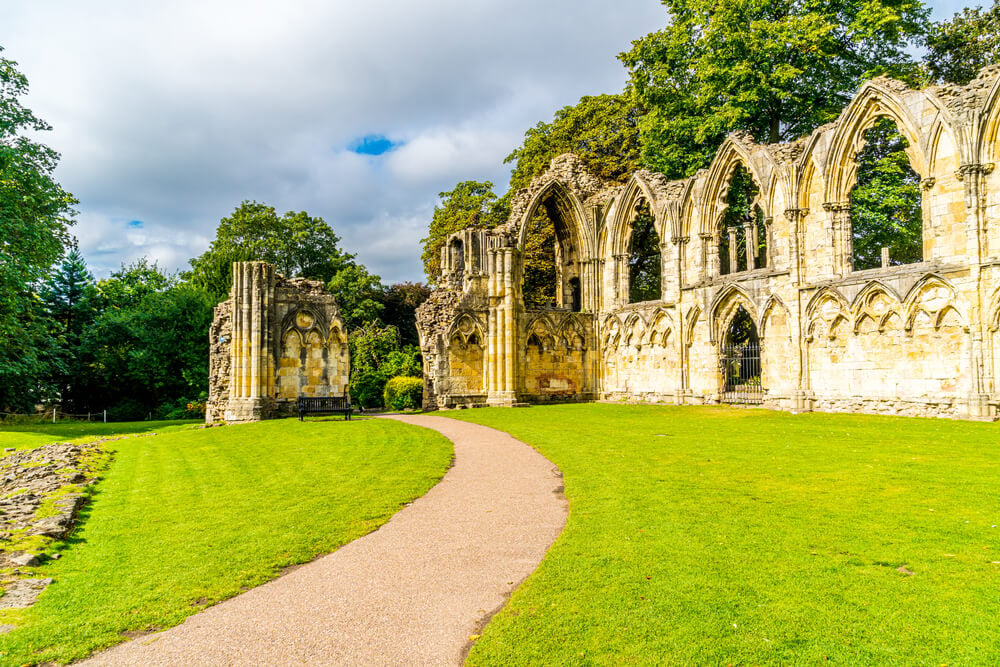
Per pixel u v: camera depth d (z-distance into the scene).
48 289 50.75
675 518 9.73
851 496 10.88
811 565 7.59
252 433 23.33
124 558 8.77
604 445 17.88
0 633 6.40
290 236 67.81
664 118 43.03
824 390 28.83
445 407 37.16
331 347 32.75
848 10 38.00
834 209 28.70
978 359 23.73
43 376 46.28
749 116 39.12
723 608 6.52
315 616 6.75
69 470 15.19
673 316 36.19
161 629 6.53
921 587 6.88
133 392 51.94
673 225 36.38
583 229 41.94
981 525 8.99
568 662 5.61
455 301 38.41
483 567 8.17
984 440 17.61
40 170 33.69
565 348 41.19
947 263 24.86
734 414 27.88
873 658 5.48
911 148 26.30
